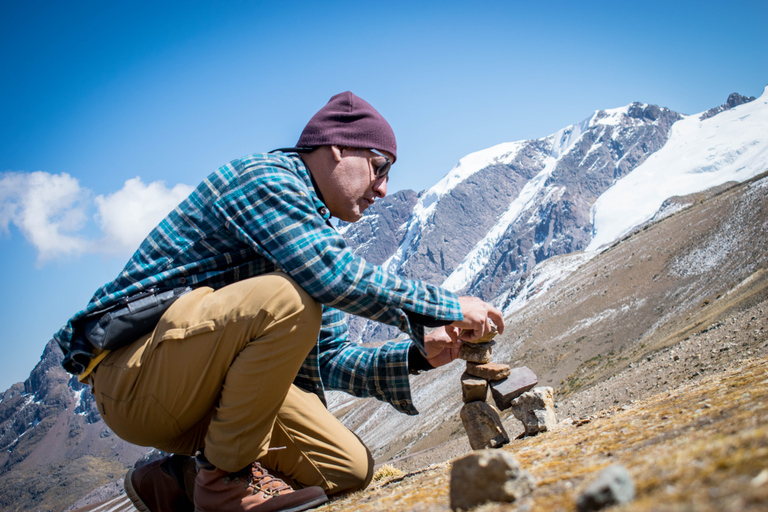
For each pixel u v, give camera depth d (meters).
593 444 2.69
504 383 4.60
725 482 1.25
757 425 1.64
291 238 3.27
